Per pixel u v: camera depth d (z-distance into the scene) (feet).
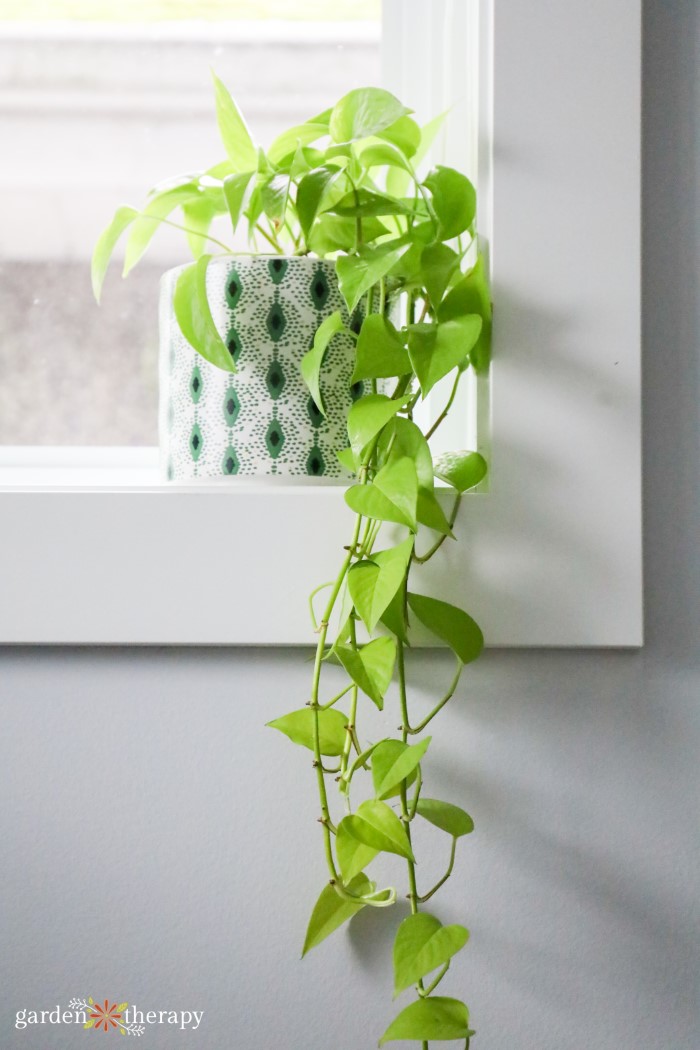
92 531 2.16
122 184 2.88
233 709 2.19
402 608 2.01
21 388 2.84
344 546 2.11
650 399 2.28
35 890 2.16
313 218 2.07
